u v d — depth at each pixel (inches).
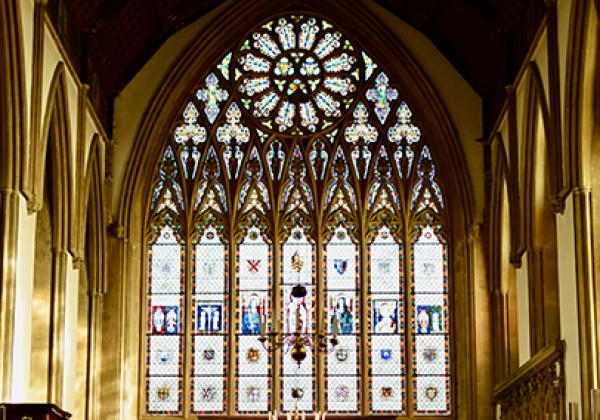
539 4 892.6
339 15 1209.4
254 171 1203.9
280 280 1180.5
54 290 933.8
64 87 932.6
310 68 1225.4
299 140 1213.1
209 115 1213.7
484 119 1165.7
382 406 1154.7
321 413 1047.0
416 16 1178.0
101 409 1101.7
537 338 933.2
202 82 1216.8
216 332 1168.2
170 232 1188.5
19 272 816.3
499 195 1085.1
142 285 1167.6
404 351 1164.5
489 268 1130.0
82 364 1081.4
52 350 921.5
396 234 1191.6
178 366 1158.3
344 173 1206.3
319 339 1040.2
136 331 1154.7
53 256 939.3
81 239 993.5
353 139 1213.1
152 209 1190.9
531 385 901.2
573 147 807.1
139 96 1173.1
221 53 1211.9
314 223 1194.0
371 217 1194.6
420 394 1154.7
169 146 1205.1
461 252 1167.6
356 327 1171.3
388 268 1184.8
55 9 904.3
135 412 1134.4
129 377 1128.2
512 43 1013.2
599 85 793.6
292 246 1190.3
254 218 1194.6
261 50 1226.6
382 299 1178.0
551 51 847.7
